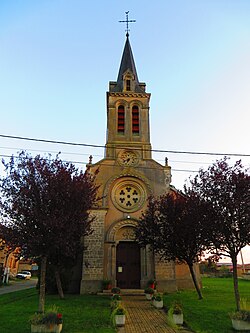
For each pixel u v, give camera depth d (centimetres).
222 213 1299
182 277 2266
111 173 2488
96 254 2158
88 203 1414
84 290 2062
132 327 1161
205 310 1403
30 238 1216
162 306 1562
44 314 1075
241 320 1074
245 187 1295
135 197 2447
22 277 5366
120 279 2234
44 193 1259
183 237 1812
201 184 1420
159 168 2533
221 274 5803
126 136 2695
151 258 2238
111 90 3023
